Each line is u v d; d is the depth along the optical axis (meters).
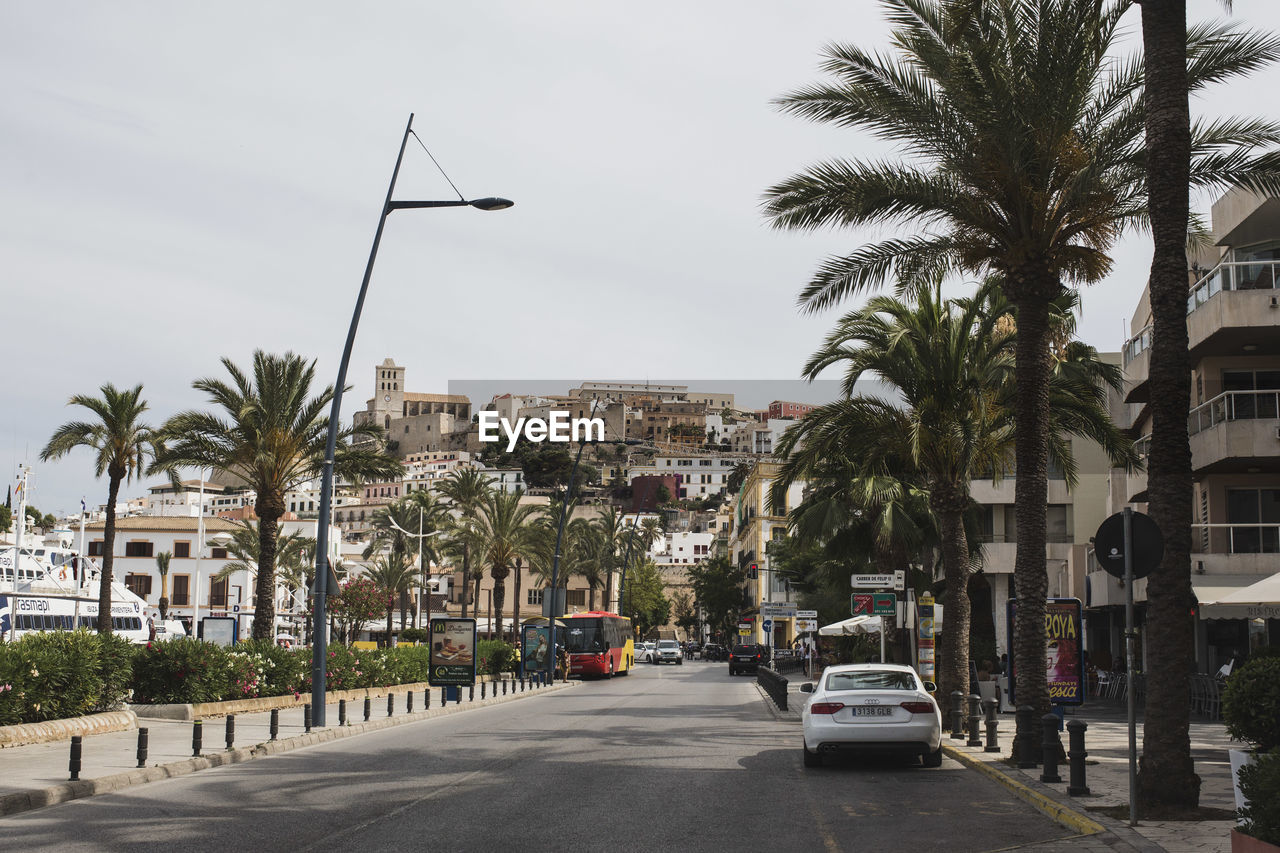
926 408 24.69
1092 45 17.81
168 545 114.88
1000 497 53.16
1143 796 11.89
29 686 19.62
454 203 23.52
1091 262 18.09
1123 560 11.20
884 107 18.73
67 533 92.50
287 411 39.94
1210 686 25.69
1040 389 18.02
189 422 39.28
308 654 31.88
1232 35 18.12
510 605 130.75
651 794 13.86
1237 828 8.60
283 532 130.12
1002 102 17.41
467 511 82.69
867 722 16.38
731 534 139.12
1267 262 29.44
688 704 34.25
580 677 60.06
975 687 27.70
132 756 16.94
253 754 18.31
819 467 36.09
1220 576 29.45
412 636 99.12
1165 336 12.53
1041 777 14.51
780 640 95.31
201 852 9.91
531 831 11.08
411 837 10.70
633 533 122.56
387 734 22.94
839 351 26.91
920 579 42.72
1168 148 12.79
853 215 19.69
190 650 25.77
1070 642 17.77
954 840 10.75
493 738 21.91
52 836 10.74
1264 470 31.83
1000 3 18.11
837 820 11.95
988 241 18.64
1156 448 12.46
